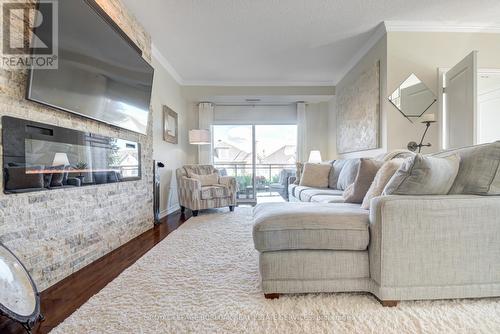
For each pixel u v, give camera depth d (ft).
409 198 4.41
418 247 4.36
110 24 7.02
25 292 3.89
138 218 9.42
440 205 4.37
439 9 8.84
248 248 7.57
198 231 9.59
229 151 18.93
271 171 19.13
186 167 14.75
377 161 7.25
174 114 14.64
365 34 10.59
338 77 15.51
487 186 4.56
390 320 3.97
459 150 5.27
